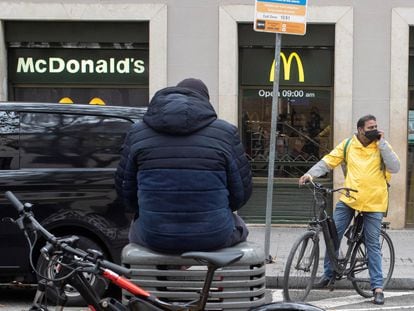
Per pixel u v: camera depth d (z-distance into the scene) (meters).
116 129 6.63
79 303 5.80
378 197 6.84
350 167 6.91
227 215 3.92
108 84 11.84
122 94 11.90
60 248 3.60
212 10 11.41
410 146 11.62
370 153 6.87
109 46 11.76
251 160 11.84
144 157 3.87
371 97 11.34
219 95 11.44
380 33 11.29
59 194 6.49
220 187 3.87
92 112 6.65
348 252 6.97
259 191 11.82
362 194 6.80
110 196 6.52
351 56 11.29
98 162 6.59
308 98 11.75
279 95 11.77
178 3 11.41
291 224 11.73
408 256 9.16
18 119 6.59
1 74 11.52
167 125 3.81
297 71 11.69
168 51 11.47
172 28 11.45
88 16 11.45
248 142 11.84
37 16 11.44
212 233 3.82
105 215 6.51
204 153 3.83
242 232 4.15
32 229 3.68
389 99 11.32
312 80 11.69
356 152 6.92
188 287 3.95
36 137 6.57
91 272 3.62
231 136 3.93
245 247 4.04
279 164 11.79
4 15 11.41
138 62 11.81
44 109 6.63
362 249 7.09
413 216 11.62
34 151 6.56
